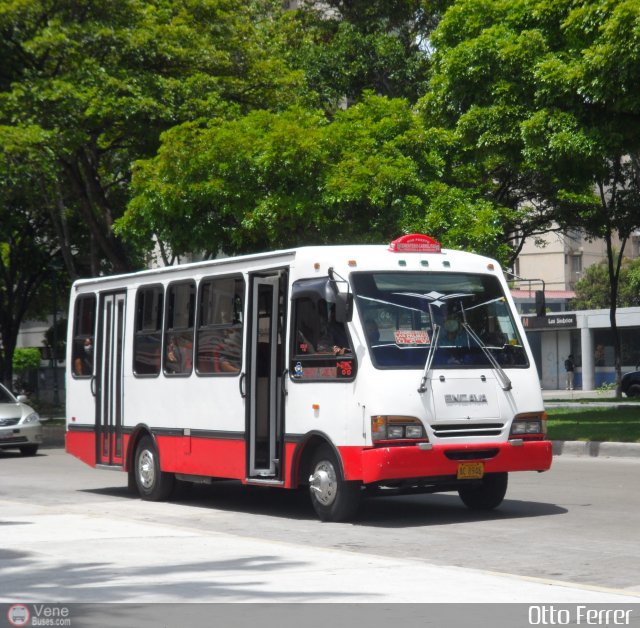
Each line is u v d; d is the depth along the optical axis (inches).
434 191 946.1
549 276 3312.0
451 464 451.8
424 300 473.4
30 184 1043.3
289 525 474.9
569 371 2132.1
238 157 938.7
